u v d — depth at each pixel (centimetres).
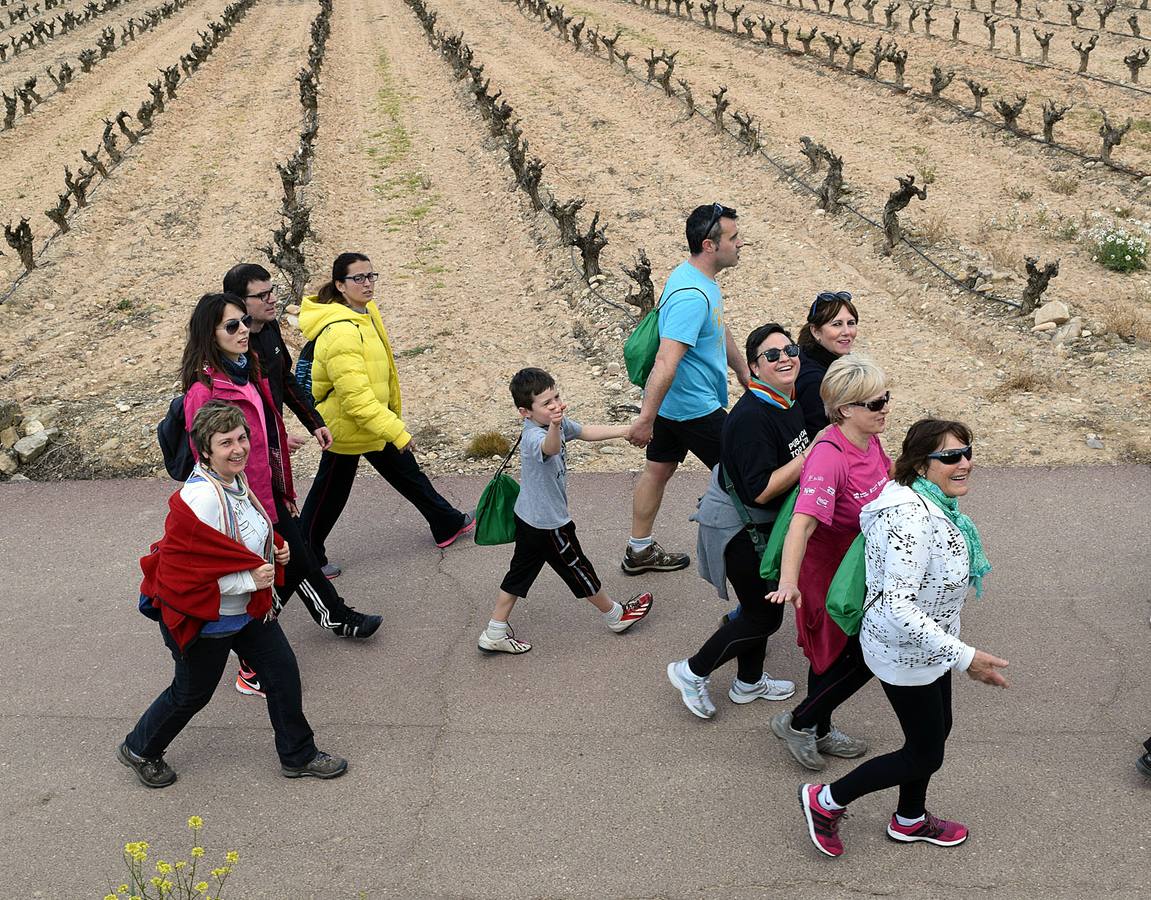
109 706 500
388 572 614
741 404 416
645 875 380
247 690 505
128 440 826
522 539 498
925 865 379
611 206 1438
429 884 380
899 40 2339
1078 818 396
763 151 1570
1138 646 501
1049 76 1888
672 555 596
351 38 3119
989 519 628
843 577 362
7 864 400
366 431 577
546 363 978
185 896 378
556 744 456
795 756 430
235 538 396
